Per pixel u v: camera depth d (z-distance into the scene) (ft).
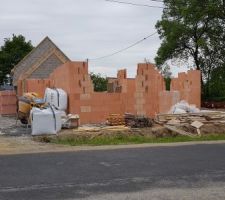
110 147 52.49
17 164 40.09
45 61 137.18
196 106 89.04
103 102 76.79
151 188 30.68
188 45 194.49
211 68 182.70
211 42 177.99
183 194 29.07
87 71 75.56
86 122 75.31
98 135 62.23
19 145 54.44
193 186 31.32
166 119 70.90
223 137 63.87
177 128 67.21
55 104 74.08
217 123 70.90
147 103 77.10
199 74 89.25
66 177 34.14
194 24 179.73
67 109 75.72
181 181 32.91
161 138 63.00
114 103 77.66
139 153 47.14
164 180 33.22
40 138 59.98
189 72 89.35
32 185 31.45
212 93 192.44
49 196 28.43
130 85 79.30
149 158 43.55
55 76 88.22
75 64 74.90
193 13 172.86
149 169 37.52
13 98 108.27
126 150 49.65
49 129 63.26
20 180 33.09
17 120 86.28
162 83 86.94
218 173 35.99
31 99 74.84
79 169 37.45
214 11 167.53
